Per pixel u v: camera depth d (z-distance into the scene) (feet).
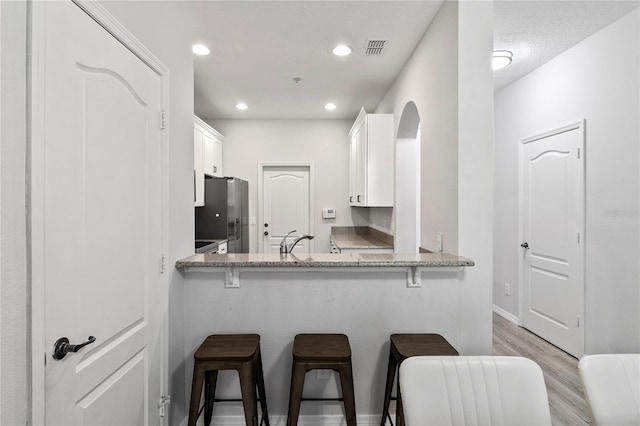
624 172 7.84
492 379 3.32
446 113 6.99
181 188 6.30
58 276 3.32
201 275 6.34
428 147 8.05
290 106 14.40
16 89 2.87
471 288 6.45
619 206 7.98
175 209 6.02
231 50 9.23
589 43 8.72
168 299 5.69
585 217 9.00
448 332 6.40
